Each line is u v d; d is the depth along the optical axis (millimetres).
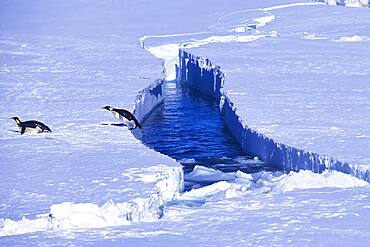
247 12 148625
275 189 46562
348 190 43938
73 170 47750
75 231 37750
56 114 65938
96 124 61500
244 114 65250
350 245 35125
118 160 49969
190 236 36875
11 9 165500
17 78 85750
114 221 39156
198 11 152625
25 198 42281
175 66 110188
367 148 52125
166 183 45812
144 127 74375
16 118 59406
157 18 145500
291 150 53688
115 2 169625
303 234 36719
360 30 122875
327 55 99375
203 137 69500
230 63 93562
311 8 152875
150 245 35688
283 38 117250
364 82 79438
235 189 47094
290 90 75750
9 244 35938
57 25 139750
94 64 95750
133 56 102562
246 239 36312
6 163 49906
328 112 64938
